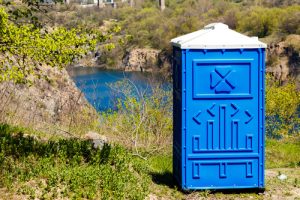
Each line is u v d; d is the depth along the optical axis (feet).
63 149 31.48
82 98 50.06
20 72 30.09
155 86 44.19
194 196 28.71
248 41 28.32
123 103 43.91
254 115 28.68
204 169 28.89
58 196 26.71
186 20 224.53
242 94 28.50
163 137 41.63
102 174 29.07
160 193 29.17
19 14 31.53
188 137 28.63
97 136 39.42
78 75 71.77
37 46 29.76
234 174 28.94
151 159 36.94
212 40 28.27
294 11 253.03
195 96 28.40
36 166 28.81
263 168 29.01
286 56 221.87
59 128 41.16
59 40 29.94
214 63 28.27
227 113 28.60
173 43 29.99
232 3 318.24
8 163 28.86
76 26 32.37
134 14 209.46
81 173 28.43
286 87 75.05
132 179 29.45
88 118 45.52
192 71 28.30
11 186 26.81
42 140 35.50
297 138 58.70
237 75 28.43
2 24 29.32
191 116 28.53
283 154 44.19
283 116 71.72
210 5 285.43
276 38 239.09
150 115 42.86
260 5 298.15
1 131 34.42
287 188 30.76
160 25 203.51
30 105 47.29
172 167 33.60
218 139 28.71
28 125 40.73
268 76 74.23
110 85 46.68
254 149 28.86
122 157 32.19
